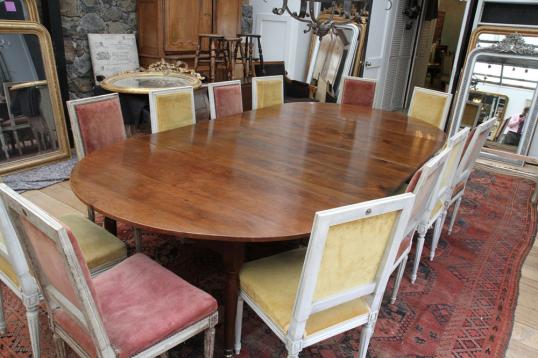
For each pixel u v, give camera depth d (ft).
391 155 7.64
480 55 15.42
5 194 3.72
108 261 5.55
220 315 6.48
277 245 6.88
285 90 17.33
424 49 23.98
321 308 4.34
